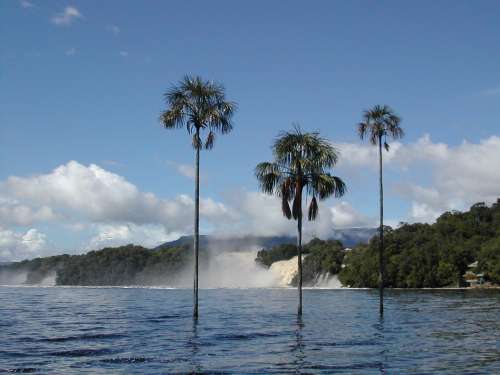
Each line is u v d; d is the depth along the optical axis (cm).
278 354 3288
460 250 19188
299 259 5231
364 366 2842
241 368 2802
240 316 6688
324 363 2944
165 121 5031
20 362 3061
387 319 5909
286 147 4888
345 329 4788
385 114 5984
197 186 5081
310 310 7906
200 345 3750
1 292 19075
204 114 5044
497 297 11512
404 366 2838
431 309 7706
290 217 5034
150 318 6378
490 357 3125
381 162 6028
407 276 19000
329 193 4938
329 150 4897
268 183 4972
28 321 6066
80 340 4119
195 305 5191
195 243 5159
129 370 2769
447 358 3095
